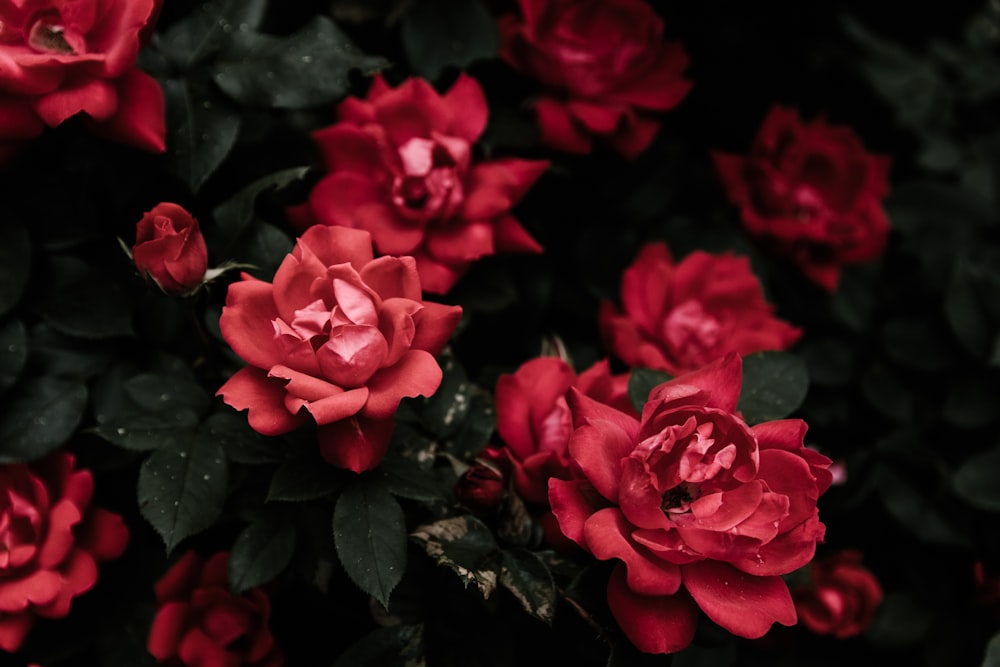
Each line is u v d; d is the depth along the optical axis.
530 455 0.62
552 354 0.66
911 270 0.80
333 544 0.61
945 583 0.71
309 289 0.57
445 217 0.64
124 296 0.65
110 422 0.61
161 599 0.63
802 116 0.82
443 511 0.61
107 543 0.63
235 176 0.66
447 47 0.69
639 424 0.58
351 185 0.65
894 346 0.75
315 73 0.64
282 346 0.56
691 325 0.67
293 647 0.65
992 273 0.74
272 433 0.56
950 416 0.73
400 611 0.61
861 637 0.71
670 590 0.55
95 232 0.65
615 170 0.73
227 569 0.63
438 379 0.56
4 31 0.60
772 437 0.57
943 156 0.83
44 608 0.62
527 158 0.70
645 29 0.68
